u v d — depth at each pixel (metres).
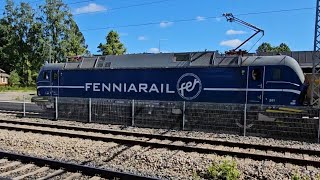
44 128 15.99
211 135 14.51
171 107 16.69
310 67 20.39
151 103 17.30
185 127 16.14
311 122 13.60
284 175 8.78
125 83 19.80
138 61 19.70
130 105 17.33
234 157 10.48
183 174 9.09
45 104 21.02
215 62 17.52
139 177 7.84
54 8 76.69
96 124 17.66
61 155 11.04
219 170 8.81
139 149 11.49
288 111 14.23
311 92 16.22
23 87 71.38
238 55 17.33
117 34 72.69
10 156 9.84
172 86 18.39
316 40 16.02
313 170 9.19
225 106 15.59
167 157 10.38
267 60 16.30
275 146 11.70
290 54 22.86
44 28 77.31
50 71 22.53
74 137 13.63
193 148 11.20
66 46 76.75
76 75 21.53
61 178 8.23
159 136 13.52
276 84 15.95
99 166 9.66
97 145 12.12
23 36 80.50
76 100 19.06
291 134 13.98
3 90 63.25
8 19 80.75
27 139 13.18
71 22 78.81
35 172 8.60
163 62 18.86
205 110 15.88
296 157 10.75
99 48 73.31
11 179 7.87
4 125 16.22
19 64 80.75
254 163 9.77
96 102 18.67
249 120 14.94
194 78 17.80
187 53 18.39
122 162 10.27
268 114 14.54
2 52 81.94
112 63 20.48
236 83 16.77
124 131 14.51
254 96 16.39
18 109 23.89
